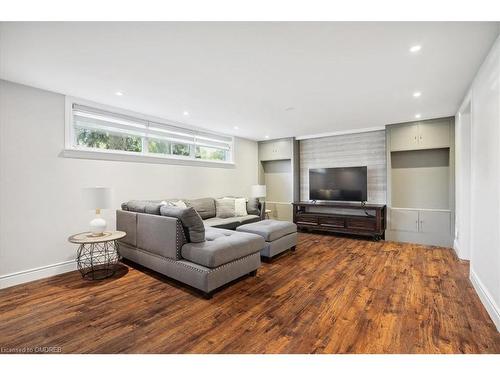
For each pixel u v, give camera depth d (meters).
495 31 1.80
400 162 4.79
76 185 3.24
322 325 1.94
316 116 4.14
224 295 2.46
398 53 2.11
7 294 2.48
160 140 4.36
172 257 2.65
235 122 4.57
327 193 5.44
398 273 3.03
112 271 3.13
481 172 2.38
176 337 1.79
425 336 1.79
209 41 1.93
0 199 2.65
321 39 1.90
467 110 3.38
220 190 5.46
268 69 2.41
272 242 3.48
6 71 2.46
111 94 3.12
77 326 1.92
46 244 2.97
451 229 4.21
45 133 2.97
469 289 2.57
